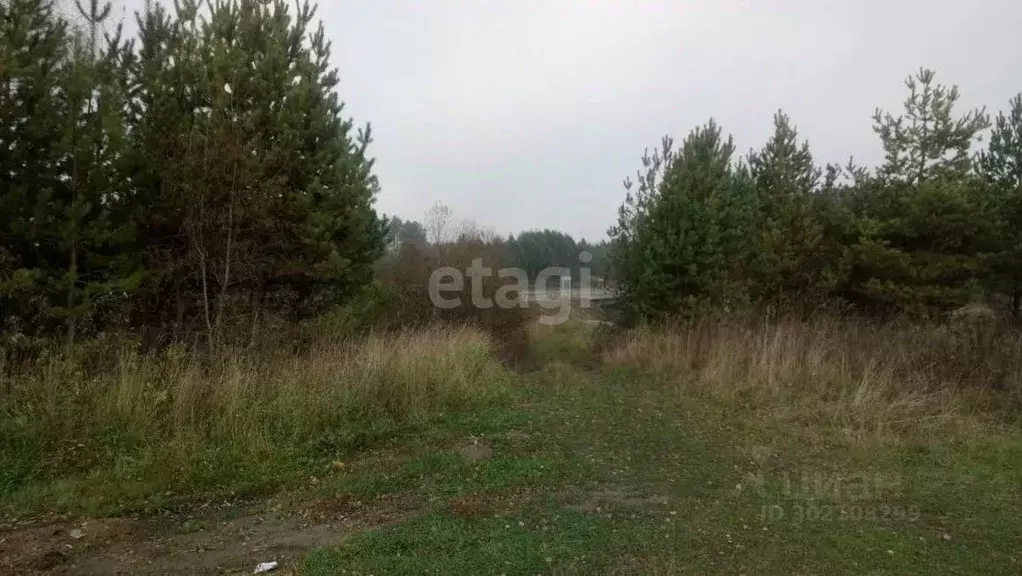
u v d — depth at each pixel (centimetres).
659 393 1046
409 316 1578
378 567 412
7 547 459
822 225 1648
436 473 617
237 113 985
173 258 995
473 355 1130
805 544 456
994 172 1714
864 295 1586
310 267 1103
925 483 596
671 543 454
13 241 823
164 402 705
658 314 1456
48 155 834
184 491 573
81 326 859
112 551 456
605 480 602
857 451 701
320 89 1138
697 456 687
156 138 933
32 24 813
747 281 1557
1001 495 563
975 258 1526
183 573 420
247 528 497
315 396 780
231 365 800
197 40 1001
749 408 913
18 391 664
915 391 897
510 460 660
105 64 909
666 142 1580
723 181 1485
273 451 659
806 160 1756
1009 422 830
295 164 1080
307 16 1171
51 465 595
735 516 511
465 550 438
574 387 1102
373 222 1280
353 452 698
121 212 912
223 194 962
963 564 426
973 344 1023
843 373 990
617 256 1631
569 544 448
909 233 1528
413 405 855
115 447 630
